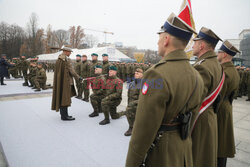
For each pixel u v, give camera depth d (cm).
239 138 344
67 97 374
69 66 377
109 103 372
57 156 247
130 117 317
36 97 648
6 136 307
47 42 5184
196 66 151
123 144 288
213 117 160
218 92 156
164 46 112
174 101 98
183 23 104
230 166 246
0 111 455
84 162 235
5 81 1079
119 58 2027
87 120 401
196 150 157
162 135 107
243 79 846
